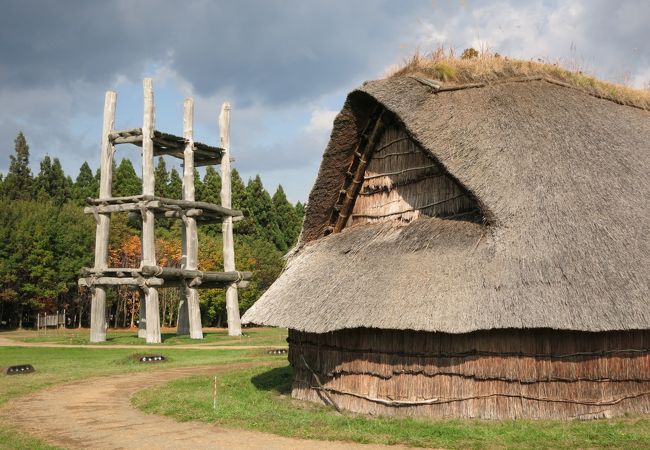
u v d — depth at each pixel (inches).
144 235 1604.3
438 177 717.3
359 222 829.2
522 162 629.9
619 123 748.0
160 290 2773.1
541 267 552.1
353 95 738.8
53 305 2787.9
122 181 3503.9
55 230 2819.9
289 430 553.3
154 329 1612.9
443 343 589.9
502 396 566.9
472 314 536.7
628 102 828.0
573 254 557.6
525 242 572.4
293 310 662.5
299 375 737.6
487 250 586.2
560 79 800.9
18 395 807.1
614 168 656.4
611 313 517.7
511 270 557.3
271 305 706.2
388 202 784.3
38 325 2554.1
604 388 569.6
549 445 472.1
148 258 1596.9
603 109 767.1
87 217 3046.3
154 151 1776.6
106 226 1679.4
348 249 733.3
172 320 2908.5
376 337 631.8
